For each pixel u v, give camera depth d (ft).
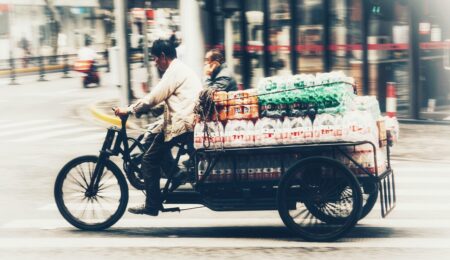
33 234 29.22
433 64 59.52
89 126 66.33
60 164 46.88
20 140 58.75
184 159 29.76
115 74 67.15
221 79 35.63
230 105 27.50
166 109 28.45
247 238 28.04
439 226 29.53
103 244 27.43
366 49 61.67
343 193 27.45
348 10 62.13
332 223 27.53
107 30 155.33
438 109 59.67
